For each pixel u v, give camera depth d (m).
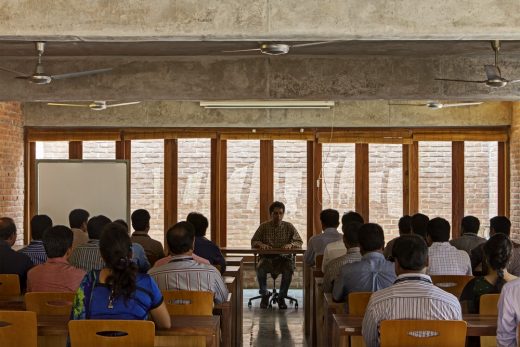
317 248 9.48
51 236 5.75
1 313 4.54
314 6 5.29
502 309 4.39
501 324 4.41
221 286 5.96
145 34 5.31
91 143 13.84
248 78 9.32
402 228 9.04
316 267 8.95
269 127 13.51
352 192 13.72
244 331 9.70
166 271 5.81
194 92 9.34
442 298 4.34
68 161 13.16
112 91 9.38
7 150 12.90
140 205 13.86
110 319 4.16
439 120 13.35
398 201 13.73
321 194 13.72
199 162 13.81
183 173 13.81
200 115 13.39
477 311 5.21
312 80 9.30
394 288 4.37
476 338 5.20
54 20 5.32
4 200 12.78
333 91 9.30
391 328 4.17
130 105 13.41
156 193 13.85
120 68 9.38
